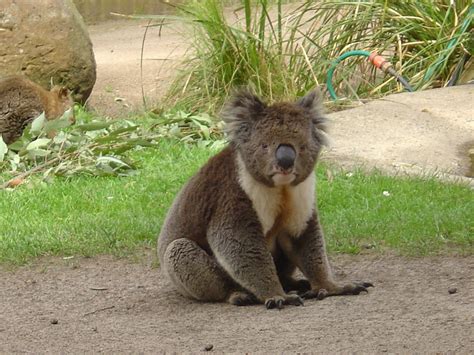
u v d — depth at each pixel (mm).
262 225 9203
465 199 13109
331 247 11406
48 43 20641
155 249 11797
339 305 9266
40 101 17766
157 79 22859
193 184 9617
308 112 9242
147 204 13648
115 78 23266
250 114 9133
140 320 9273
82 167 15102
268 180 8977
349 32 20797
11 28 20391
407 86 19562
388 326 8586
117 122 18172
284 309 9227
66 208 13562
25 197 14008
